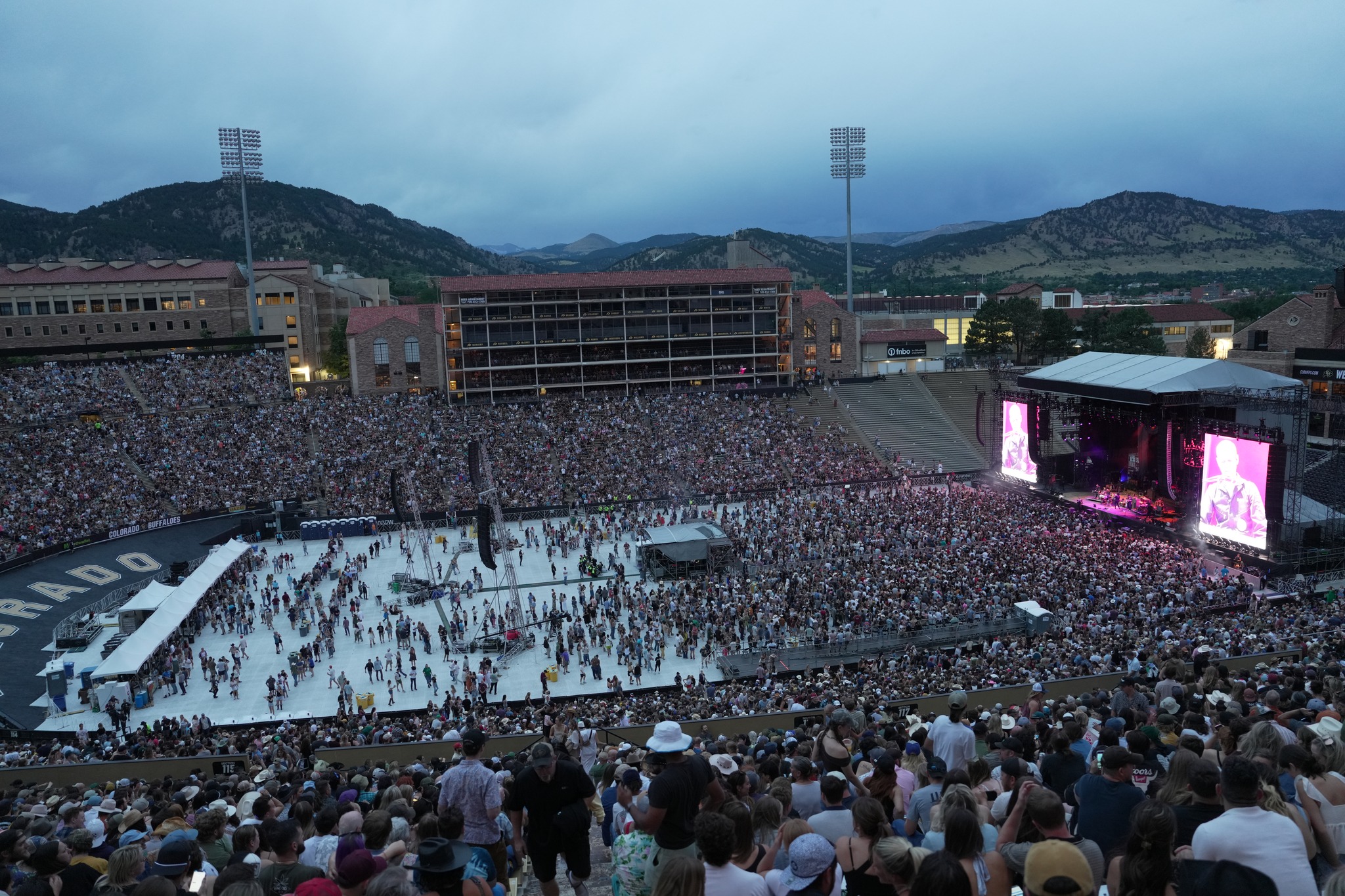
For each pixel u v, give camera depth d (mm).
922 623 57594
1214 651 34969
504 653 60844
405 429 108562
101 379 109250
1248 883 7531
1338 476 86188
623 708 41750
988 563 66438
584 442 107875
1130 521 78375
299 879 11484
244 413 108562
